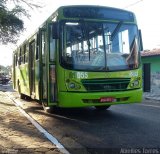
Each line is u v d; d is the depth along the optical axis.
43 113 13.48
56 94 11.17
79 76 10.84
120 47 11.39
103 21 11.35
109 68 11.11
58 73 11.02
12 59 24.45
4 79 49.00
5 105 16.66
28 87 16.11
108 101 11.00
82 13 11.20
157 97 22.52
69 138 8.74
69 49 10.95
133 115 12.78
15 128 10.02
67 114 13.12
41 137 8.76
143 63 26.88
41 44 12.70
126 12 11.74
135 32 11.75
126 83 11.30
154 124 10.62
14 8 18.17
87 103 10.88
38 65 13.23
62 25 10.95
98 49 11.14
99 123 10.96
